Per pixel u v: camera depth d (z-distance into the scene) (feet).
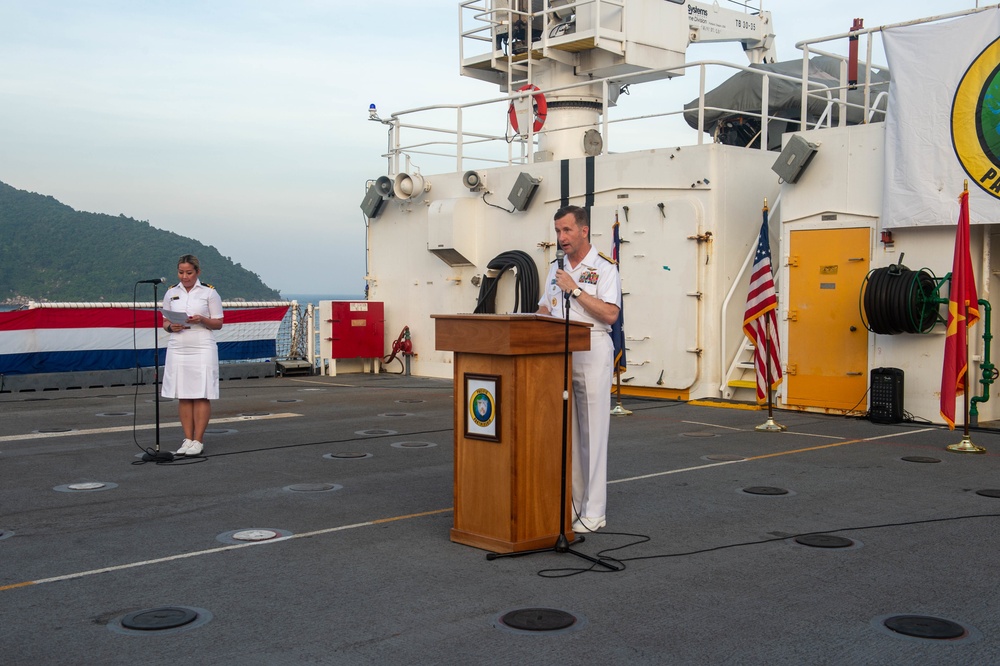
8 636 12.48
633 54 47.44
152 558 16.31
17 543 17.35
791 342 36.58
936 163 31.12
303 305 56.80
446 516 19.45
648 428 32.22
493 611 13.39
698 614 13.21
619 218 41.63
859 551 16.56
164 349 50.14
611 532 17.98
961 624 12.80
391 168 54.34
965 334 27.22
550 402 16.66
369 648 11.98
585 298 17.11
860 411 34.45
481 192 48.62
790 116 51.75
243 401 41.11
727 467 24.86
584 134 46.60
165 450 27.89
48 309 46.34
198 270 26.63
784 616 13.12
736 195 39.63
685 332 39.37
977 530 18.03
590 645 12.04
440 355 51.88
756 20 57.77
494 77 53.78
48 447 28.55
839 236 34.91
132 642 12.21
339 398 42.29
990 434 30.42
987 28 29.84
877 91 53.67
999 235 32.50
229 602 13.87
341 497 21.35
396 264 54.29
